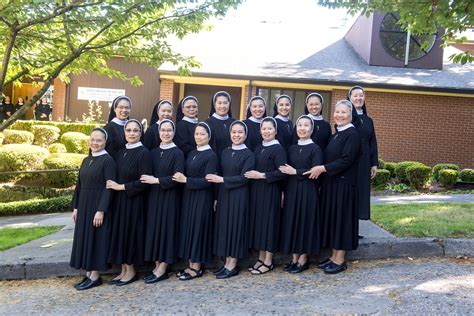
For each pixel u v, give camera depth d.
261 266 5.02
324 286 4.46
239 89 16.48
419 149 14.47
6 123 7.51
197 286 4.71
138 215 4.96
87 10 7.13
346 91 14.49
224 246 4.86
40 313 4.18
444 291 4.12
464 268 4.82
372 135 5.58
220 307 4.05
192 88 16.58
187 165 4.97
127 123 5.01
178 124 5.50
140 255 4.96
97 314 4.07
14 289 4.98
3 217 9.84
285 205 4.95
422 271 4.73
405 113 14.45
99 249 4.87
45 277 5.36
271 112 15.32
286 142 5.32
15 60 8.42
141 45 8.52
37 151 12.15
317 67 15.41
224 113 5.54
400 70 15.53
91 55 8.23
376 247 5.30
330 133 5.27
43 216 9.66
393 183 11.59
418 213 6.75
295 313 3.80
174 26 7.71
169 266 5.30
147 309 4.11
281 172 4.83
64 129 15.10
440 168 11.95
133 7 6.74
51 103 18.31
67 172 11.56
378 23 15.80
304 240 4.85
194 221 4.91
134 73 17.14
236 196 4.88
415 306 3.80
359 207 5.39
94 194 4.92
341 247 4.79
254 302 4.13
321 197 4.95
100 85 17.25
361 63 16.17
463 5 6.10
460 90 13.84
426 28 6.85
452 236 5.50
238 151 4.94
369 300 4.00
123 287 4.85
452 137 14.44
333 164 4.73
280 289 4.46
